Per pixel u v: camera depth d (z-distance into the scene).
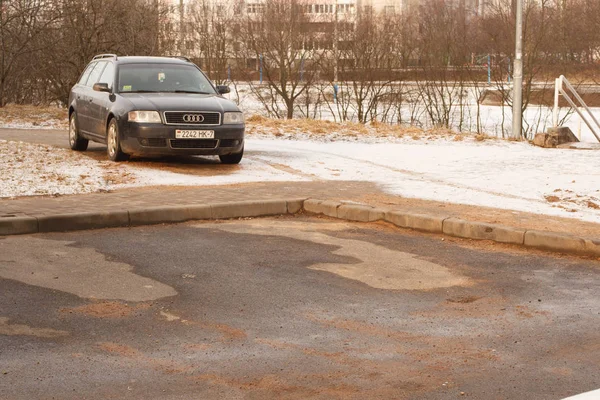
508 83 28.86
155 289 7.81
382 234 10.46
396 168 15.78
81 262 8.73
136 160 15.85
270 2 37.06
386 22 33.41
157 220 10.83
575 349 6.27
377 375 5.70
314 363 5.93
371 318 7.03
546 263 9.08
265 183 13.62
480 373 5.74
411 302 7.53
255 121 25.11
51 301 7.36
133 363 5.89
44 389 5.39
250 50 35.75
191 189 12.77
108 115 15.62
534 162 16.50
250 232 10.42
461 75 28.52
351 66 31.05
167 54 32.34
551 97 30.83
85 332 6.57
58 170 13.99
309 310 7.24
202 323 6.84
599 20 37.78
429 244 9.94
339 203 11.47
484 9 36.03
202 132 15.07
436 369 5.82
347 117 32.28
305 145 19.97
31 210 10.62
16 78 30.91
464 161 16.80
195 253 9.25
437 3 47.16
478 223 10.16
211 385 5.49
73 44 29.25
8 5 29.19
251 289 7.87
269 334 6.57
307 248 9.59
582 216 10.99
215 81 36.16
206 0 44.66
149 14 30.62
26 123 23.58
